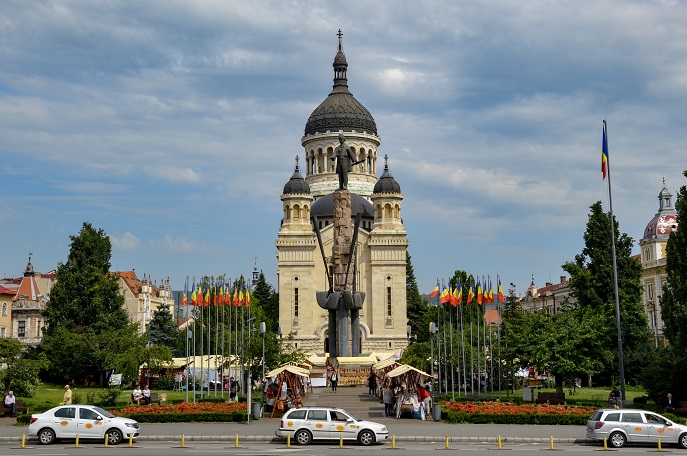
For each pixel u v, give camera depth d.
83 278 106.94
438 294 91.81
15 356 67.75
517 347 68.00
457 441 40.97
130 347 93.50
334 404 63.88
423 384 66.94
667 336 63.22
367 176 151.38
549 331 66.56
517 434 43.44
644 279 138.25
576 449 38.00
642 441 39.56
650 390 63.00
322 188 147.88
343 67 159.12
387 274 130.75
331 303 89.12
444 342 81.19
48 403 62.69
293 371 53.44
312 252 131.62
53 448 37.78
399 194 133.12
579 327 65.81
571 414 49.16
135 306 171.75
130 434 40.16
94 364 98.75
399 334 128.88
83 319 106.81
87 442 40.75
